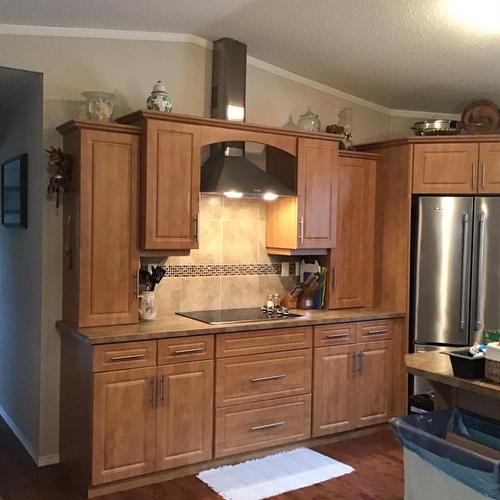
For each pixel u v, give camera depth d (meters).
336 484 3.50
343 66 4.40
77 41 3.74
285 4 3.45
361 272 4.65
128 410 3.34
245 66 4.15
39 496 3.31
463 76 4.45
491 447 2.59
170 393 3.47
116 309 3.59
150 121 3.54
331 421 4.15
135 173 3.59
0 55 3.54
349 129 4.71
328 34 3.85
